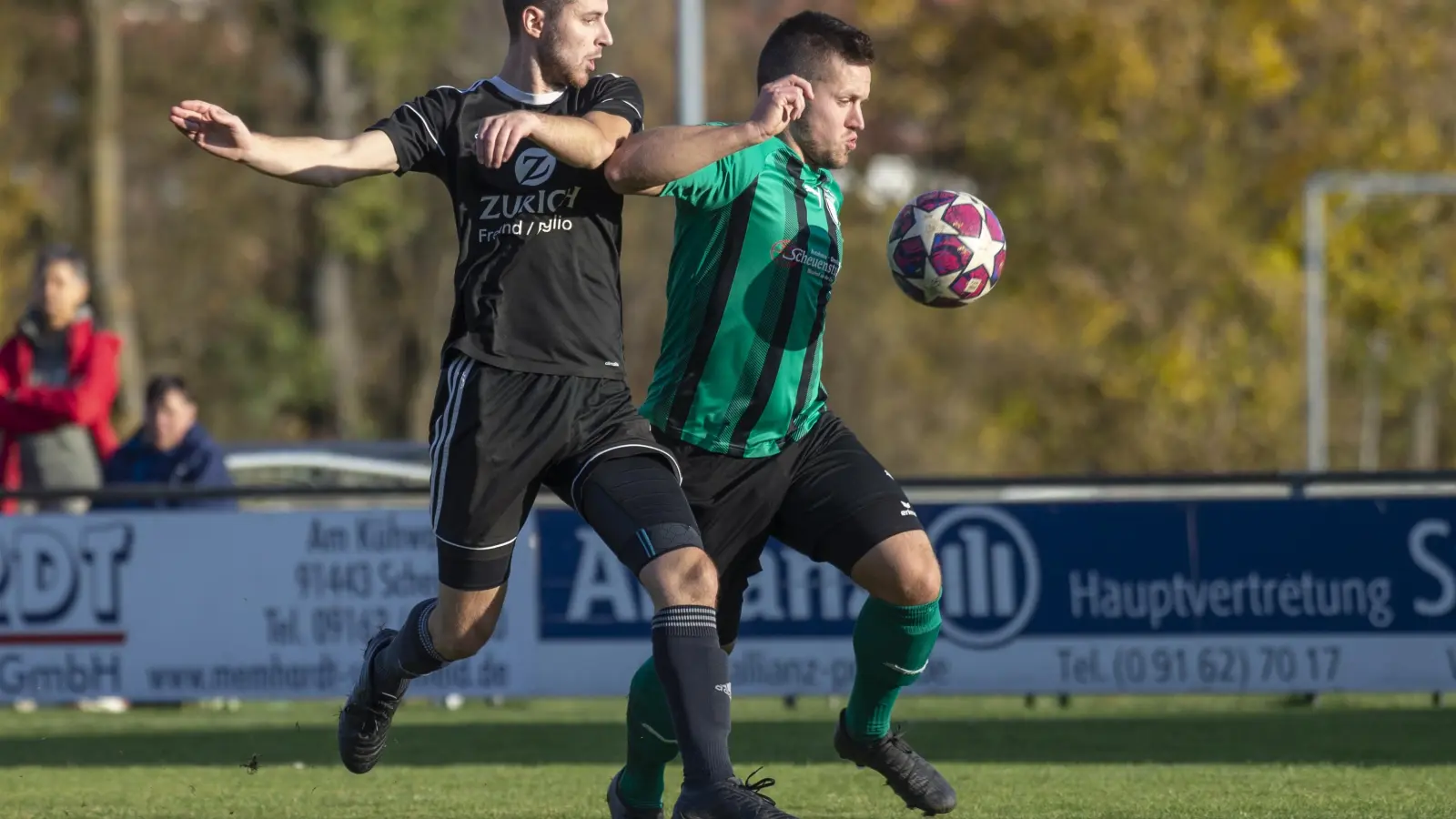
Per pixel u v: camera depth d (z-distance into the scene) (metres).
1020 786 22.61
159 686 33.62
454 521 16.38
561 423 16.27
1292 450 112.44
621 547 16.03
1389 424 167.25
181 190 134.50
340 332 131.75
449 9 122.62
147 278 133.38
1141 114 109.75
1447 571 31.66
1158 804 20.77
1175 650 32.16
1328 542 31.92
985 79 111.75
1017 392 113.25
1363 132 113.06
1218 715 32.62
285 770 25.64
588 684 32.94
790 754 27.06
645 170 16.16
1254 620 32.03
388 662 17.88
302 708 36.06
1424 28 114.12
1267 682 32.03
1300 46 113.25
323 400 130.88
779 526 18.19
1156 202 109.06
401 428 139.12
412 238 133.88
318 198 125.62
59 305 36.06
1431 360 122.88
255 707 36.34
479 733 30.69
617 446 16.38
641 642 32.94
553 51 16.84
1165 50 109.94
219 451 37.69
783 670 32.47
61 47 114.94
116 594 33.75
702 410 17.53
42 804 22.03
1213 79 111.56
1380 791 21.67
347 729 18.45
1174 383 108.94
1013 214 111.31
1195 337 109.38
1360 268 116.75
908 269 19.16
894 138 114.44
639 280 121.88
